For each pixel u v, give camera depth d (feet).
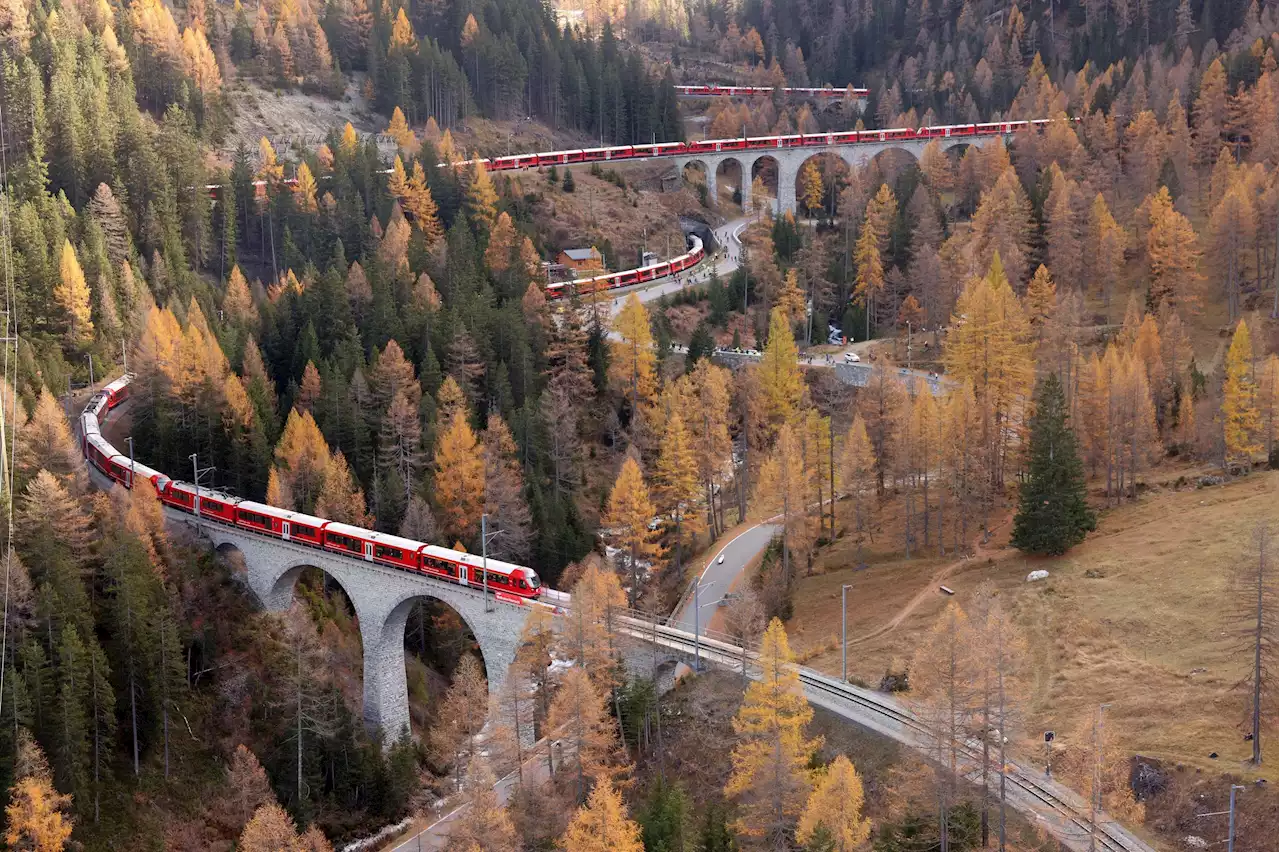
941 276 589.32
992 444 414.21
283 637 368.07
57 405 428.97
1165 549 345.51
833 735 290.15
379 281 530.68
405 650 423.23
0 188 602.03
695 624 343.67
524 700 299.38
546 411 459.73
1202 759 261.24
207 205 652.07
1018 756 271.08
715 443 437.17
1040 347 483.10
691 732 305.73
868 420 428.97
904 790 250.78
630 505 378.94
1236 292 563.07
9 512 352.08
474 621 346.33
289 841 270.46
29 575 344.28
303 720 338.34
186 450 449.89
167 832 320.29
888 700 301.22
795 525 384.27
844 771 240.94
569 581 385.50
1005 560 363.35
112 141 638.53
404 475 443.73
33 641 318.45
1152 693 286.66
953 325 501.15
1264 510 356.18
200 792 334.44
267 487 422.41
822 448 407.44
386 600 363.97
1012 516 396.98
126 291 540.52
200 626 374.84
